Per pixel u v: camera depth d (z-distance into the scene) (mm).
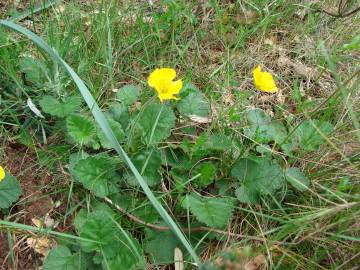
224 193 301
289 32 429
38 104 321
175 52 391
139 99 349
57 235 277
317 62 406
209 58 396
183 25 407
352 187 292
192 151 303
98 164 283
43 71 322
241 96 326
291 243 267
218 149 305
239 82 385
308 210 293
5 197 276
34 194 293
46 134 321
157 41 387
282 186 299
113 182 289
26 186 295
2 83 328
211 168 289
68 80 332
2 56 326
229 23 423
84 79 346
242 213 296
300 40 422
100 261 257
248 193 292
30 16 396
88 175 280
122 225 283
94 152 311
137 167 292
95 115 249
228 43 411
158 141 300
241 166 299
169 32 399
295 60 409
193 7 430
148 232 278
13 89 326
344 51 412
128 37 385
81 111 321
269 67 403
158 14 416
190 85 341
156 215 282
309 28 424
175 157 308
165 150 312
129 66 370
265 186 291
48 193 295
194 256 231
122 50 377
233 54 401
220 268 222
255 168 296
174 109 336
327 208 273
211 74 378
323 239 274
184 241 233
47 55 349
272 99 379
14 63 339
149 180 289
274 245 275
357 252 273
